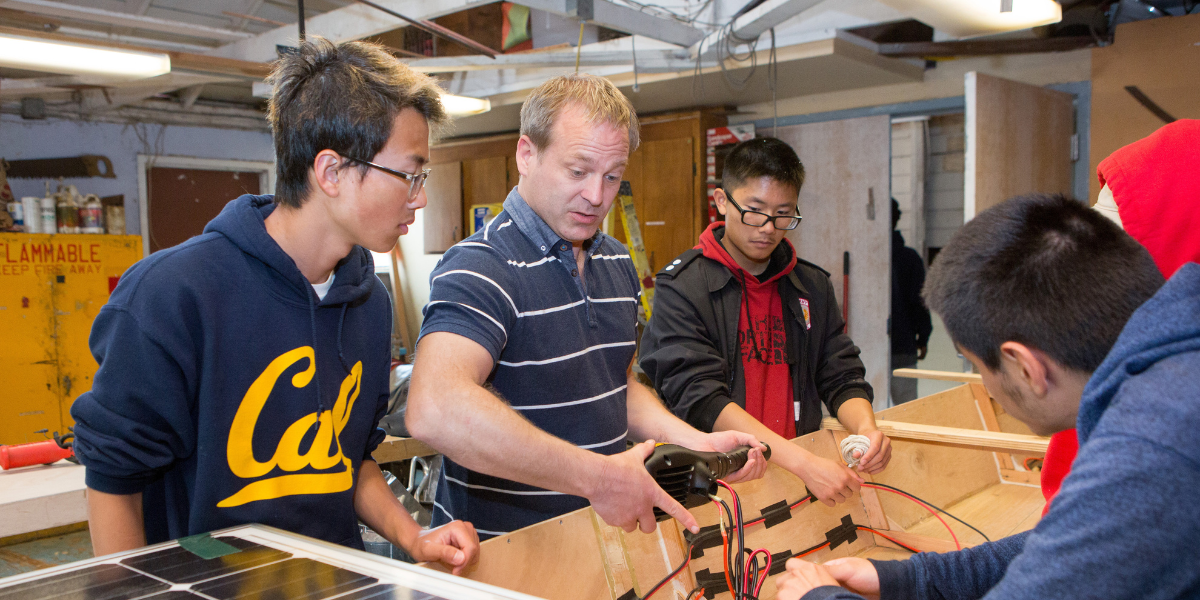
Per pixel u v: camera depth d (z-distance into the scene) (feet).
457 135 18.63
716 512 4.33
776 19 9.48
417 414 2.84
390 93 2.74
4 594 1.95
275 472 3.01
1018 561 1.78
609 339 3.96
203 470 2.86
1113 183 3.37
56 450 6.08
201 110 17.08
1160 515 1.57
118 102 14.30
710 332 5.28
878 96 13.38
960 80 12.53
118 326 2.67
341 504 3.23
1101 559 1.60
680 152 14.69
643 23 9.64
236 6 10.23
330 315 3.20
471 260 3.36
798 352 5.60
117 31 11.18
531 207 3.64
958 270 2.22
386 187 2.78
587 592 3.51
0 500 5.04
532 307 3.52
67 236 13.56
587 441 3.74
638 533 3.84
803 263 5.85
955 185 13.83
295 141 2.76
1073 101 11.78
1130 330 1.84
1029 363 2.10
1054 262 2.03
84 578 2.08
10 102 14.49
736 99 14.14
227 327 2.88
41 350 13.25
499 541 3.17
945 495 6.33
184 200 17.46
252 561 2.22
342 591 1.97
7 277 12.90
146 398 2.69
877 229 13.41
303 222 2.91
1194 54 10.26
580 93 3.43
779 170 5.04
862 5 10.61
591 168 3.41
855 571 2.65
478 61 11.29
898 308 13.43
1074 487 1.71
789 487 4.94
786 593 2.37
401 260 20.86
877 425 5.17
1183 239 3.21
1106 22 10.90
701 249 5.54
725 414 4.81
